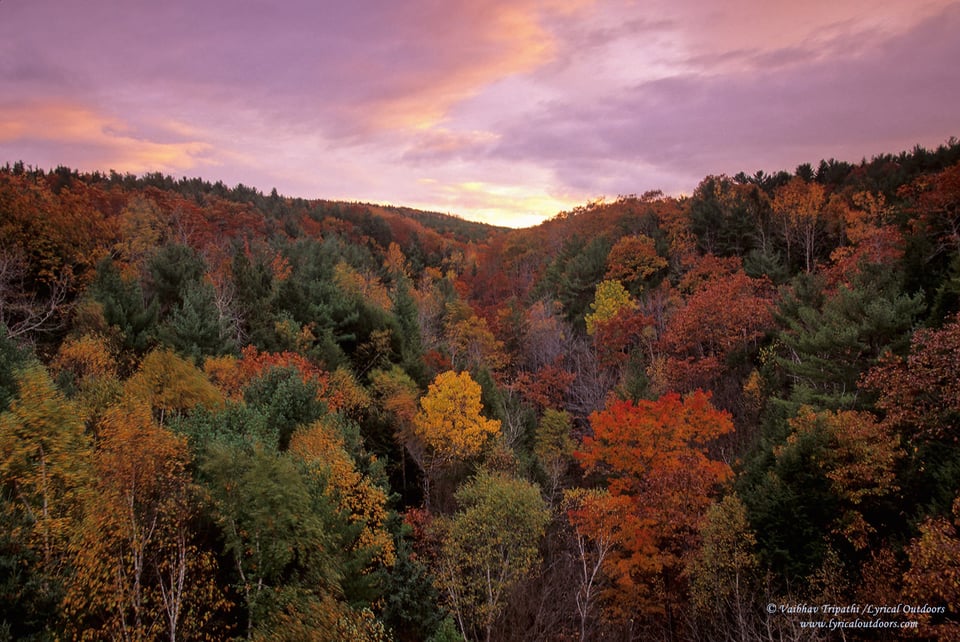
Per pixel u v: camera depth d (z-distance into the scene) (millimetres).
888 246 43312
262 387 24516
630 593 21781
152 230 60062
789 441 21891
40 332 31250
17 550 10258
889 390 19109
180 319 31531
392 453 32344
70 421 13031
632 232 79500
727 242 63312
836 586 17016
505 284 92375
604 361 50438
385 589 18047
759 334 39531
